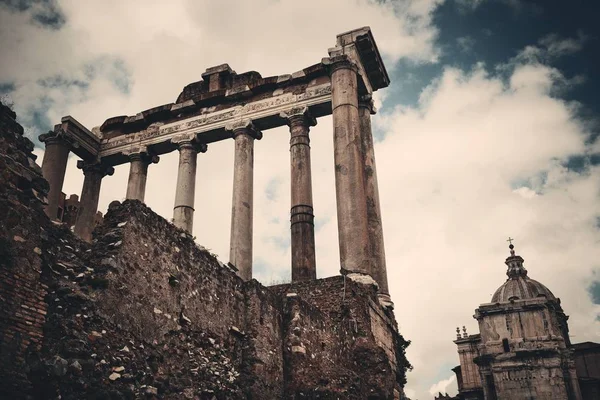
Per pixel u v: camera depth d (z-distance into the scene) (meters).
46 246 9.93
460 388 82.38
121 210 11.57
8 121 9.76
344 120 26.47
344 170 25.30
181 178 31.33
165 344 11.59
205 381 12.48
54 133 31.92
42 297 9.38
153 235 12.00
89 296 10.02
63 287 9.73
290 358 15.81
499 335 65.81
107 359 9.91
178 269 12.59
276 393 14.95
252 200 29.61
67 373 8.97
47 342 9.16
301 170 28.14
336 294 19.67
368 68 30.52
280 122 30.62
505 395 62.28
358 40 28.91
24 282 9.16
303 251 26.17
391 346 22.48
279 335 16.00
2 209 9.14
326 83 29.58
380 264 25.11
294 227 26.86
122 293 10.68
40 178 10.12
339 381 16.92
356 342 18.81
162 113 33.31
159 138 33.00
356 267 23.06
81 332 9.62
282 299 16.80
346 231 23.97
